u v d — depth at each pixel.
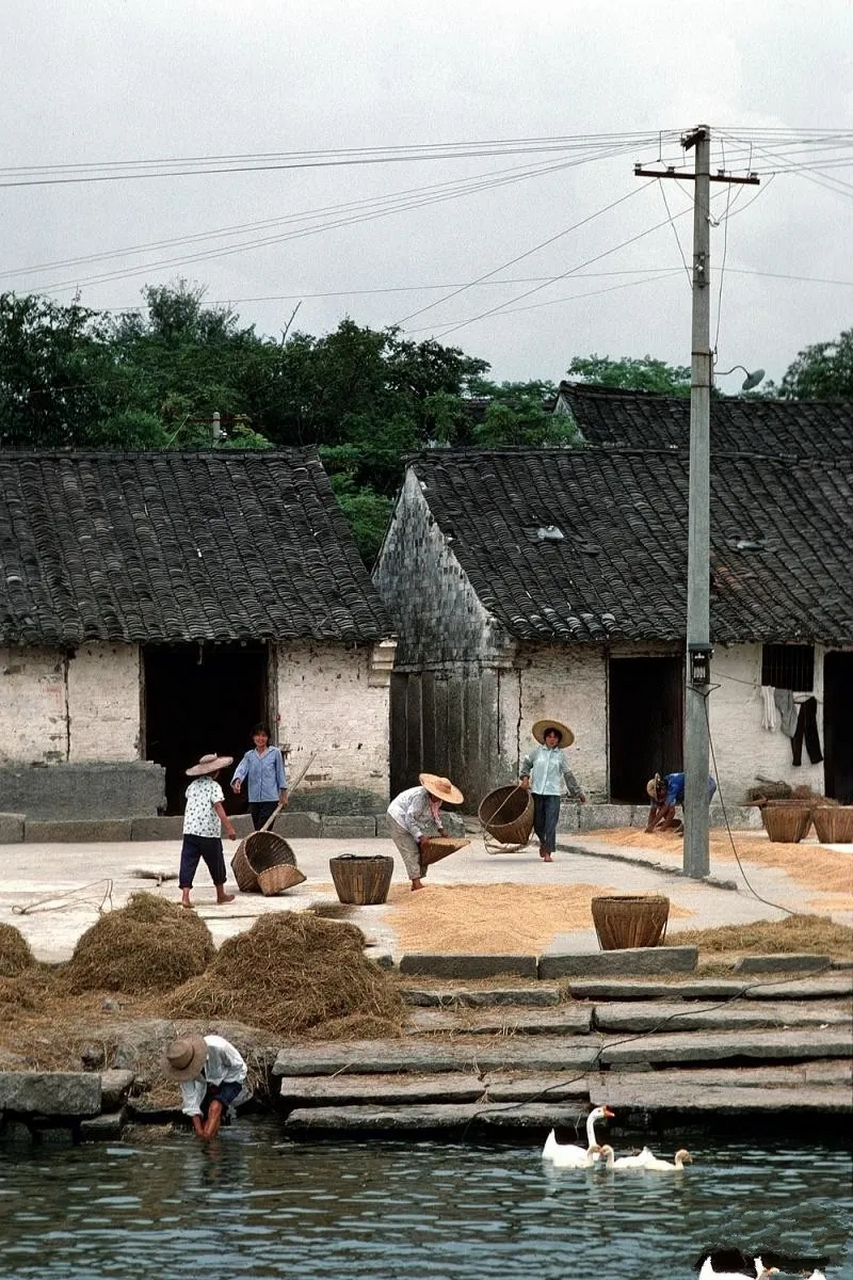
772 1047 12.44
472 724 27.97
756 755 27.66
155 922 14.45
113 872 20.42
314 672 26.66
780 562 28.81
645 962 14.09
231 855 22.48
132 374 38.69
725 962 14.23
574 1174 10.71
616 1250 9.38
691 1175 10.72
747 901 17.67
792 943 14.82
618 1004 13.49
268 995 13.15
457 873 20.14
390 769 32.09
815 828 22.81
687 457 31.34
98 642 25.58
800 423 36.81
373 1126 11.49
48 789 24.84
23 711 25.45
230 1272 9.09
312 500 29.00
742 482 31.03
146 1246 9.50
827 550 29.36
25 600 25.58
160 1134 11.74
